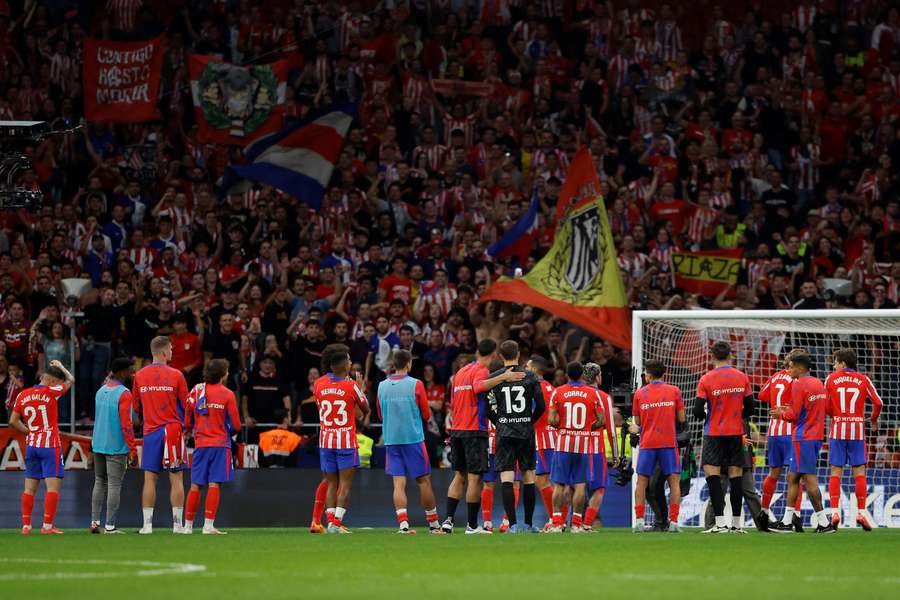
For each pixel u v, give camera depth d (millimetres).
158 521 61438
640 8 110250
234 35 102812
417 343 73875
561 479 53781
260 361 69688
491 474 53781
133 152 91062
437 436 68000
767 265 88125
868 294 87875
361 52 101875
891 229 95125
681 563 36062
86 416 71500
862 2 111562
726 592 28781
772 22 113250
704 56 107562
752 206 95812
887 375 67188
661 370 53125
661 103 103188
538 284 73312
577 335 76562
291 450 65875
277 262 83438
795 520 53188
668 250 89312
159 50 90875
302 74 101188
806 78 105625
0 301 76938
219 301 79875
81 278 75500
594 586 29875
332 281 81438
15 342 73125
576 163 73750
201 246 83750
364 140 98688
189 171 92875
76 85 97875
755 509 54469
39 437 52844
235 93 89188
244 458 65625
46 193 90375
